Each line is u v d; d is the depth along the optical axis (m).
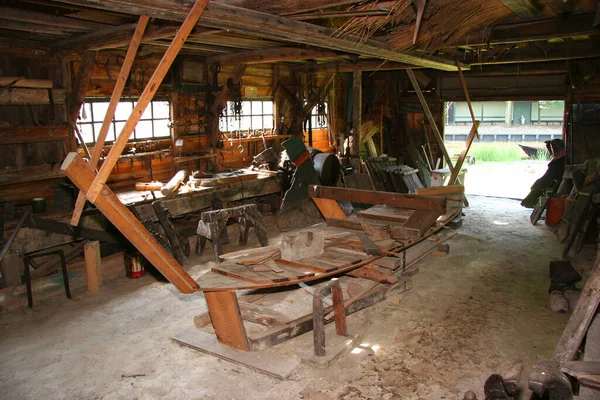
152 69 6.60
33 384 3.45
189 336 4.05
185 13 3.10
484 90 9.97
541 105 17.92
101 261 5.57
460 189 6.82
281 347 3.95
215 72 7.42
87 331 4.27
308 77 9.39
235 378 3.50
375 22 3.79
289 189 7.38
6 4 3.90
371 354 3.80
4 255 4.75
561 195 7.82
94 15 4.22
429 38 4.44
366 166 9.67
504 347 3.89
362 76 10.94
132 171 6.57
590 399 2.41
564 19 4.91
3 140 5.02
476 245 6.77
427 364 3.64
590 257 6.16
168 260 3.13
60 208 5.52
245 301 4.74
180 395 3.31
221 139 7.88
